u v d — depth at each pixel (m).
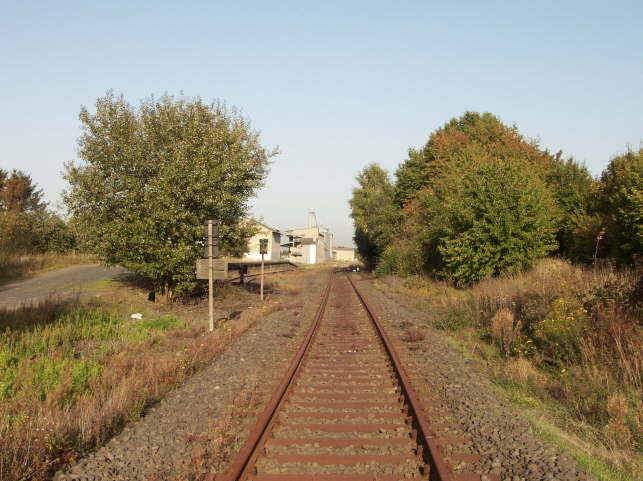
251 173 22.66
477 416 6.79
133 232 18.02
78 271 31.64
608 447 6.33
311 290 31.03
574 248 25.67
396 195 49.34
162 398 8.13
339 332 14.57
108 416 6.76
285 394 7.70
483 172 24.86
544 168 37.34
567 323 10.43
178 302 20.53
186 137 19.30
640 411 7.20
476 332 13.79
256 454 5.44
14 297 19.41
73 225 18.67
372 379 8.98
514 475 5.05
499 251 22.78
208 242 14.44
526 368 9.34
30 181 62.69
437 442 5.58
